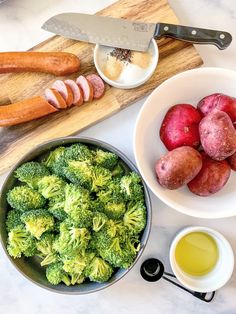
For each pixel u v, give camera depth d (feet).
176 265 1.34
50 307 1.46
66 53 1.38
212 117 1.22
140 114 1.31
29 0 1.48
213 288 1.33
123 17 1.44
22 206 1.32
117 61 1.40
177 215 1.46
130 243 1.33
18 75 1.43
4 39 1.48
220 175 1.27
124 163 1.40
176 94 1.37
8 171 1.42
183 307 1.46
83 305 1.46
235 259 1.47
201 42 1.40
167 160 1.24
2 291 1.45
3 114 1.34
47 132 1.41
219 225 1.47
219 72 1.34
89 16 1.40
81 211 1.27
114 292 1.46
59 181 1.32
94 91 1.40
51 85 1.43
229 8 1.49
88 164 1.32
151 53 1.40
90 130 1.45
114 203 1.33
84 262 1.30
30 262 1.39
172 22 1.44
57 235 1.34
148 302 1.46
